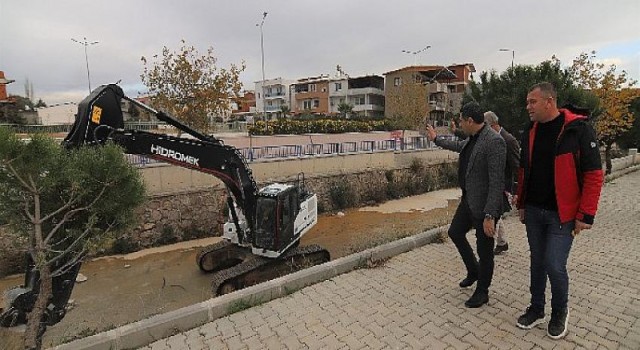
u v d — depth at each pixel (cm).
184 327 380
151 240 1262
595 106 1289
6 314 402
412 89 3991
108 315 764
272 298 442
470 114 370
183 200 1338
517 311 386
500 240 562
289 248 901
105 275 1009
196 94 1898
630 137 2250
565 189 310
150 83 1883
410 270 509
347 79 5694
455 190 2170
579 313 377
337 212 1714
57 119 4328
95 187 360
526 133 342
